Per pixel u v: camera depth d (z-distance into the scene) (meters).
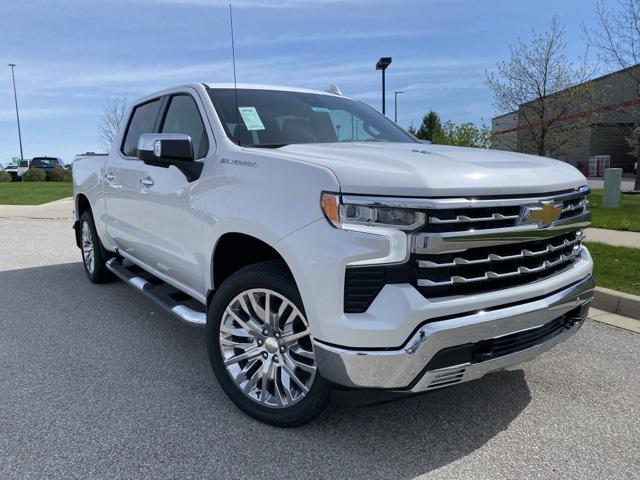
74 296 5.61
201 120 3.65
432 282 2.39
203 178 3.30
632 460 2.69
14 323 4.73
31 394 3.34
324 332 2.49
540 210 2.63
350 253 2.38
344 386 2.54
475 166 2.65
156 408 3.17
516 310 2.59
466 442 2.84
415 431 2.94
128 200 4.55
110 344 4.22
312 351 2.74
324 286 2.46
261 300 2.96
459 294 2.47
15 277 6.47
